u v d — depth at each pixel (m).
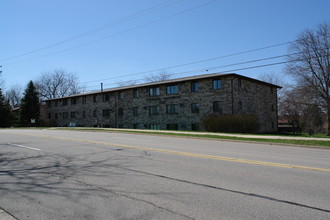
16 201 4.64
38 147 12.05
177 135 19.41
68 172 6.75
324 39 32.50
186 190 5.17
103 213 4.05
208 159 8.68
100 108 44.06
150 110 36.75
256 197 4.74
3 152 10.48
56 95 71.19
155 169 7.07
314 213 4.01
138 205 4.37
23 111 55.28
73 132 24.89
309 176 6.30
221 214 3.97
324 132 36.22
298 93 36.94
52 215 4.01
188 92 32.59
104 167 7.36
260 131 34.06
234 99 28.78
